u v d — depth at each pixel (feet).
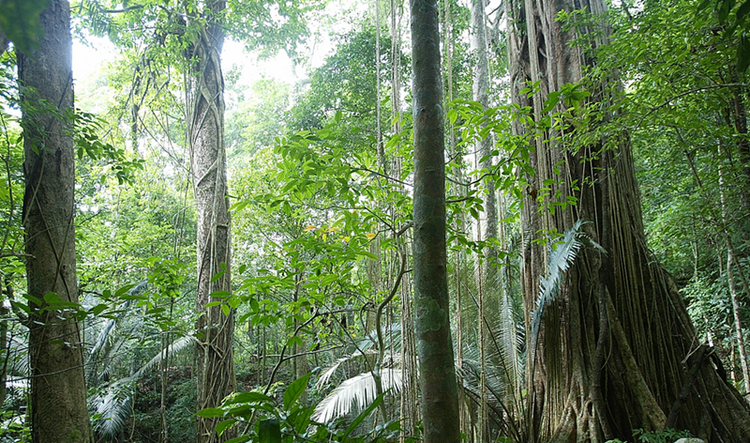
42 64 9.78
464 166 10.09
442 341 4.91
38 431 8.68
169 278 12.39
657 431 10.53
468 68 26.50
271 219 25.36
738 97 13.35
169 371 32.50
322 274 9.39
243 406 4.50
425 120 5.50
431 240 5.14
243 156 45.03
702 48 9.55
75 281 9.75
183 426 29.01
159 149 25.48
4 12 1.17
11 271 10.34
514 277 17.79
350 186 7.95
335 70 26.02
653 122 11.43
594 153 13.08
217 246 18.99
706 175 14.39
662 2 11.62
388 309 9.21
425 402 4.82
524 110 8.57
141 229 25.96
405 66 24.14
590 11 15.37
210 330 17.71
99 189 26.76
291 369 32.37
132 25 20.86
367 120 24.79
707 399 11.02
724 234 15.10
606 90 12.05
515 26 17.17
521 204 9.84
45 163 9.49
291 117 29.04
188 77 20.88
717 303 19.44
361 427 13.17
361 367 17.47
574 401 11.93
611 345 11.88
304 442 4.56
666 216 19.52
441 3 23.06
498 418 13.17
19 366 13.07
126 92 23.79
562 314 12.90
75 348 9.17
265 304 9.65
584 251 13.05
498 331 13.60
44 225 9.28
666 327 12.12
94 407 22.44
